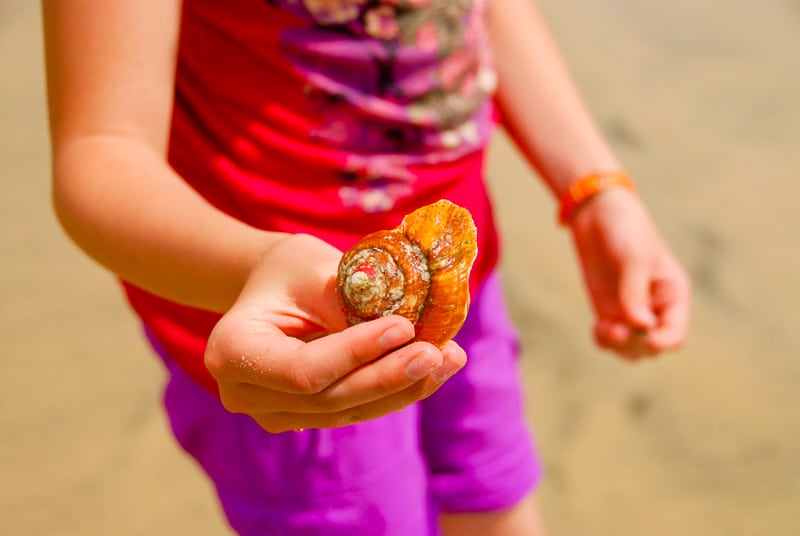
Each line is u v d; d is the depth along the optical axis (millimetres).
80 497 1407
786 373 1599
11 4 3094
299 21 759
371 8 771
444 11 809
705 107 2438
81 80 689
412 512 860
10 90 2596
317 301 588
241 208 787
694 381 1592
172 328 805
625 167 2178
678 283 930
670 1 3074
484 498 962
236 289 632
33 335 1719
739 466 1449
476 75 860
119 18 689
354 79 779
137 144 689
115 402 1580
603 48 2760
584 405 1560
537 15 1021
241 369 565
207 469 858
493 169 2229
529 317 1736
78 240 683
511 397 967
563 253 1913
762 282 1813
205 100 786
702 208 2031
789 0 3047
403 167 796
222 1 761
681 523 1366
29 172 2223
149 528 1366
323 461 815
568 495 1414
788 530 1344
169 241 646
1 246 1962
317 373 547
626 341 917
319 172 779
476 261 888
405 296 577
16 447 1484
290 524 832
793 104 2447
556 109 969
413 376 544
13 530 1344
